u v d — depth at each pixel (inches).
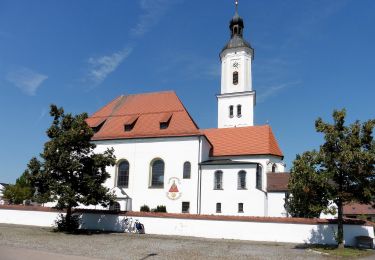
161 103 1921.8
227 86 2311.8
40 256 701.3
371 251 931.3
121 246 914.7
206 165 1641.2
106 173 1262.3
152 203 1651.1
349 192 925.8
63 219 1262.3
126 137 1759.4
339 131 949.8
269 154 1759.4
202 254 820.0
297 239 1125.1
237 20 2407.7
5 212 1440.7
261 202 1553.9
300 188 938.7
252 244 1058.7
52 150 1179.3
